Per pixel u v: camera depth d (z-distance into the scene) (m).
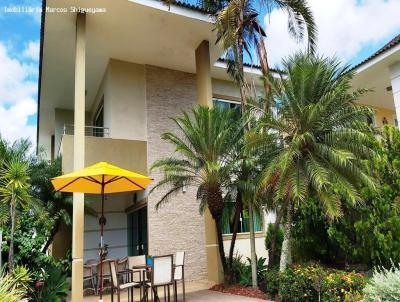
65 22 11.66
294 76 9.25
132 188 9.06
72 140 12.20
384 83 16.38
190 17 12.02
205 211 12.42
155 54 14.09
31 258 8.38
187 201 13.82
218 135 10.34
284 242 9.71
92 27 12.09
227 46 10.59
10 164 8.19
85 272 11.55
